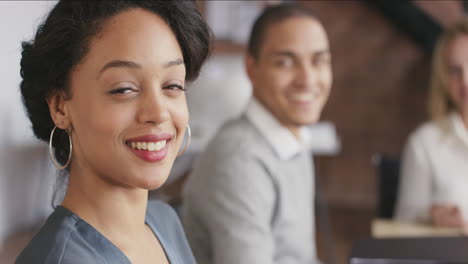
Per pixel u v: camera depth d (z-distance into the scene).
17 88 1.23
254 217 1.30
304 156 1.52
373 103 4.55
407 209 2.23
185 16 0.76
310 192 1.54
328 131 3.79
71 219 0.75
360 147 4.57
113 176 0.73
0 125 1.15
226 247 1.28
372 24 4.49
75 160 0.77
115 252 0.75
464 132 2.22
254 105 1.45
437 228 1.90
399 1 4.25
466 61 2.20
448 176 2.21
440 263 1.21
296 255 1.46
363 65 4.54
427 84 4.49
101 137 0.71
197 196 1.34
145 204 0.82
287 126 1.46
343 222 4.25
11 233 1.24
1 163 1.17
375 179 4.56
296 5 1.48
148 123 0.72
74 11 0.71
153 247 0.86
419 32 4.36
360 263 1.24
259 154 1.36
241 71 2.70
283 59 1.42
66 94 0.73
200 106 2.61
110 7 0.70
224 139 1.38
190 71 0.83
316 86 1.44
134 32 0.71
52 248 0.71
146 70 0.71
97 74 0.70
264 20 1.45
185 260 0.96
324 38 1.45
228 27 3.33
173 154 0.76
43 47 0.72
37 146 1.35
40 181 1.39
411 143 2.29
